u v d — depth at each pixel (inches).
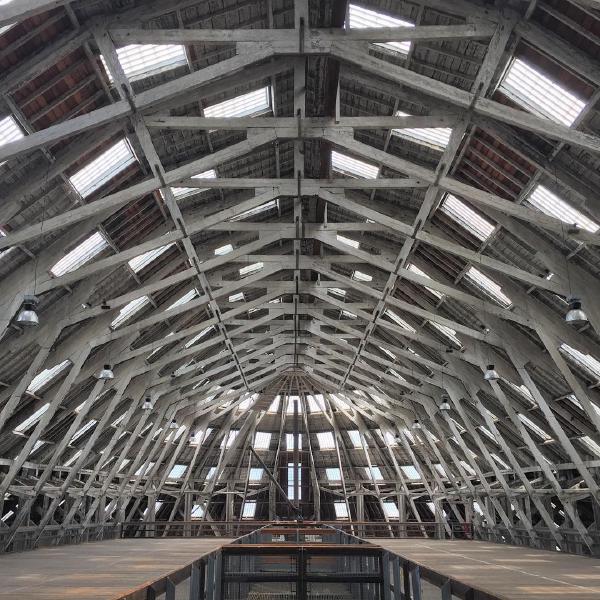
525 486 876.0
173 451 1363.2
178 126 465.7
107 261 540.7
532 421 794.8
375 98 533.6
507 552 765.9
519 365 661.9
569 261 514.9
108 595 244.8
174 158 557.0
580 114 414.0
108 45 399.2
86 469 1012.5
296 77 477.7
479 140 503.5
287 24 480.1
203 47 461.1
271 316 898.7
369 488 1584.6
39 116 425.4
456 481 1295.5
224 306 846.5
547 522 866.1
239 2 449.7
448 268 666.8
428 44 448.1
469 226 593.3
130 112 407.5
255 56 408.2
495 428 845.2
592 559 675.4
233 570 345.1
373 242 722.2
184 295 754.8
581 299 505.0
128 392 842.2
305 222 690.8
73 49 399.9
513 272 544.4
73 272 525.3
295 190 568.7
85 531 1049.5
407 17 447.5
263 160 625.9
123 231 584.1
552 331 580.1
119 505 1248.2
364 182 554.9
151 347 750.5
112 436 943.7
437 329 807.1
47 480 856.3
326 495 1638.8
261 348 1043.3
